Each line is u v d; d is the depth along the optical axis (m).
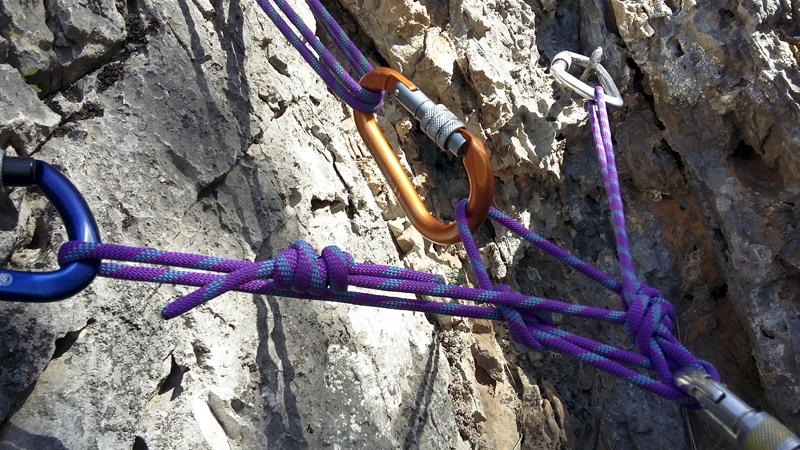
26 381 1.50
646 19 3.24
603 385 3.25
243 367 1.97
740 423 1.08
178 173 2.04
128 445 1.65
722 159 3.13
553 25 3.47
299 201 2.40
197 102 2.19
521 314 1.40
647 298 1.38
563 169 3.38
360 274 1.36
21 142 1.69
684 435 3.18
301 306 2.18
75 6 1.93
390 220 2.93
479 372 2.97
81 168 1.79
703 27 3.08
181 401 1.80
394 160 1.69
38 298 1.14
